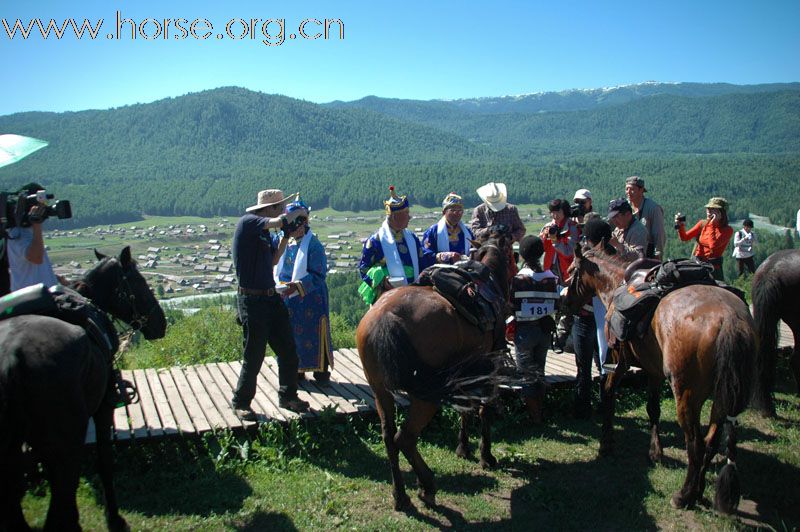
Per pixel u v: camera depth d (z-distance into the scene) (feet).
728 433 13.61
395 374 13.14
